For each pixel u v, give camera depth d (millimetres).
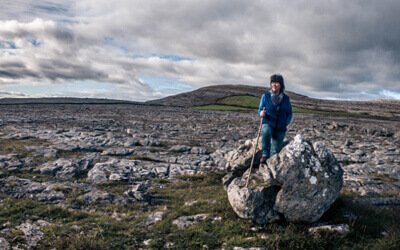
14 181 9750
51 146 17062
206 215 6641
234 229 5656
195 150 18719
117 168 13047
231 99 113375
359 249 4777
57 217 6727
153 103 96125
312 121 52812
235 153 8477
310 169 5621
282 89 5988
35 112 44031
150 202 8930
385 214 6453
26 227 5797
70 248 4887
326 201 5680
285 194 5598
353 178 12477
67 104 69250
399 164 16359
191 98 116188
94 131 25844
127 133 26203
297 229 5473
